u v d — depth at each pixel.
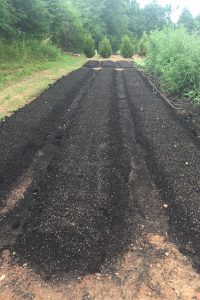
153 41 18.42
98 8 63.84
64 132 7.95
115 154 6.65
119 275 3.71
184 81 11.49
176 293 3.48
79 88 13.12
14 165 6.21
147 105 10.38
